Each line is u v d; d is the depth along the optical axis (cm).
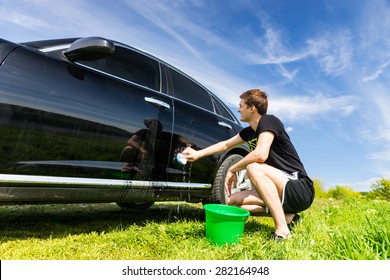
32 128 163
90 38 188
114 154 201
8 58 160
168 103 246
